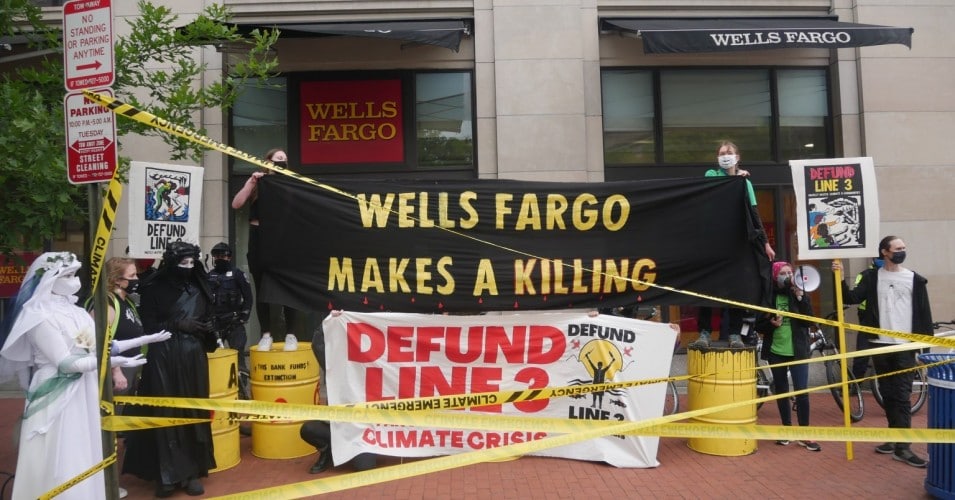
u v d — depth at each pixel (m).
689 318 9.86
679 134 10.11
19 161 5.00
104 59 3.35
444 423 4.07
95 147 3.36
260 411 3.73
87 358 4.01
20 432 4.22
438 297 5.87
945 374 5.18
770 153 10.12
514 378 6.07
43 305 4.12
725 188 5.92
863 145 9.88
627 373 6.03
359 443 5.87
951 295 9.69
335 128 9.91
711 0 9.98
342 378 5.99
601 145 9.80
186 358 5.48
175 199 6.67
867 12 9.91
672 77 10.11
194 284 5.77
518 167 9.61
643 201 5.91
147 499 5.41
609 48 9.98
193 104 6.94
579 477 5.71
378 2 9.73
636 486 5.49
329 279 5.85
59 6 9.59
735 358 6.36
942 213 9.78
